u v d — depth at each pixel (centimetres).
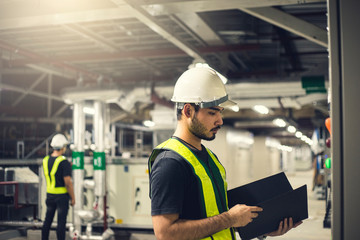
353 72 158
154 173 180
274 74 1014
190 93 196
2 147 1425
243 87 768
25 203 827
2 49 759
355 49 159
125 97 778
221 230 183
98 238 721
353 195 154
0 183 785
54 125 1588
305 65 1043
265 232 203
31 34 704
